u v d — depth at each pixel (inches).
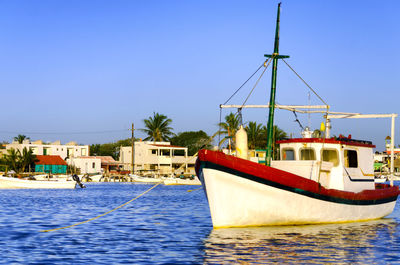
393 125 1000.9
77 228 855.7
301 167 815.7
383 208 960.9
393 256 577.9
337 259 558.6
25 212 1183.6
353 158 879.1
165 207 1342.3
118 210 1238.9
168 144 4148.6
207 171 697.0
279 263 537.0
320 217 787.4
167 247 646.5
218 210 711.7
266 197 717.3
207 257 569.9
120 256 587.2
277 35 780.6
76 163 4178.2
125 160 4399.6
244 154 749.9
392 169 1026.1
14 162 3649.1
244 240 664.4
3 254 600.4
